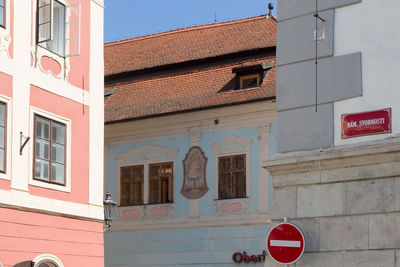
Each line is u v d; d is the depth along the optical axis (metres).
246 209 24.75
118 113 27.80
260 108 24.89
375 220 10.43
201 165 25.98
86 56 19.61
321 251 10.92
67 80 18.72
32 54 17.53
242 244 24.66
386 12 11.10
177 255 25.92
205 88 26.97
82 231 18.62
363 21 11.34
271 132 24.70
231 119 25.61
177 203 26.27
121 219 27.28
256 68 25.81
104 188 27.88
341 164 10.93
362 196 10.64
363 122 11.00
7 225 16.14
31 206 16.84
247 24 29.72
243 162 25.19
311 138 11.59
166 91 27.94
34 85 17.50
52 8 17.58
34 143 17.28
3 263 15.91
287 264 10.63
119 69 30.64
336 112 11.40
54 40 18.53
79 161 18.84
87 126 19.33
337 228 10.82
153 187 26.92
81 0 19.59
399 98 10.71
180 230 26.03
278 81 12.18
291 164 11.51
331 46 11.63
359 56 11.27
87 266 18.59
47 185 17.53
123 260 27.03
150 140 27.25
